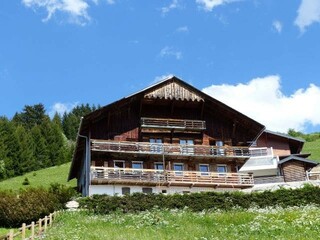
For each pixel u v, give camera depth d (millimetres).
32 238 25438
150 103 52844
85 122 49594
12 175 85250
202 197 40625
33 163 90500
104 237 25859
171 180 48906
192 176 50000
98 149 48406
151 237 25859
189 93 53250
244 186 51750
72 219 34250
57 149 99500
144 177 48281
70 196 39875
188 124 52938
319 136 111688
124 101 50875
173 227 29469
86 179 50031
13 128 94688
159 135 52594
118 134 50812
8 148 87750
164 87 52594
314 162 62719
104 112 50375
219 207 39969
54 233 27406
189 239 24781
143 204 39656
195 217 33469
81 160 57719
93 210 38219
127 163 49969
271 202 40781
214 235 25828
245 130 55938
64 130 133625
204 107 54906
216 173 50906
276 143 69438
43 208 36000
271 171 64312
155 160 51094
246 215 32344
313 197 40969
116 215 36594
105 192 47375
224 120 55531
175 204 40000
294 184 51781
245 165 63594
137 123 52000
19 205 35656
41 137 98875
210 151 52562
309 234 24438
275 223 28000
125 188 48250
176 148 51375
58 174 80625
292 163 63312
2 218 35375
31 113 139750
